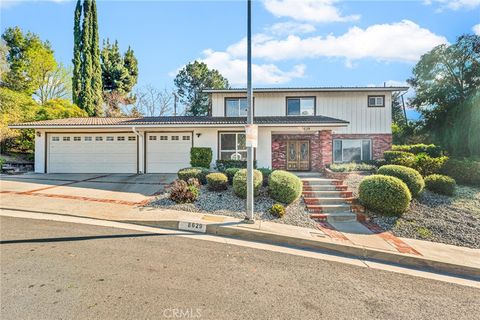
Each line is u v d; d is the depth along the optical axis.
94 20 27.77
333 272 4.56
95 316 2.96
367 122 17.67
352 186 10.34
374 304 3.56
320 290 3.87
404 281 4.39
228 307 3.28
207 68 37.62
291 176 8.98
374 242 6.13
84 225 6.43
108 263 4.37
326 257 5.32
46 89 30.61
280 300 3.52
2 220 6.59
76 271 4.04
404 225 7.40
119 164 14.56
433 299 3.81
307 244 5.95
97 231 6.01
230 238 6.11
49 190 9.83
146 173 14.40
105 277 3.88
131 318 2.95
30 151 17.64
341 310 3.36
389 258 5.44
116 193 9.64
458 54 19.36
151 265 4.38
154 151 14.57
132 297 3.38
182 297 3.45
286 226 6.94
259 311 3.23
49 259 4.43
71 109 22.16
